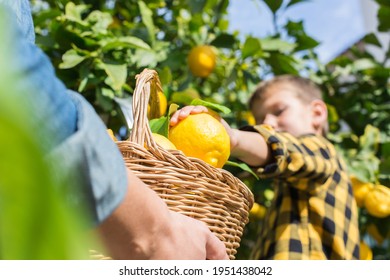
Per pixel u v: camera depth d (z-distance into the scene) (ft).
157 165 2.73
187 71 6.07
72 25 5.00
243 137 4.30
